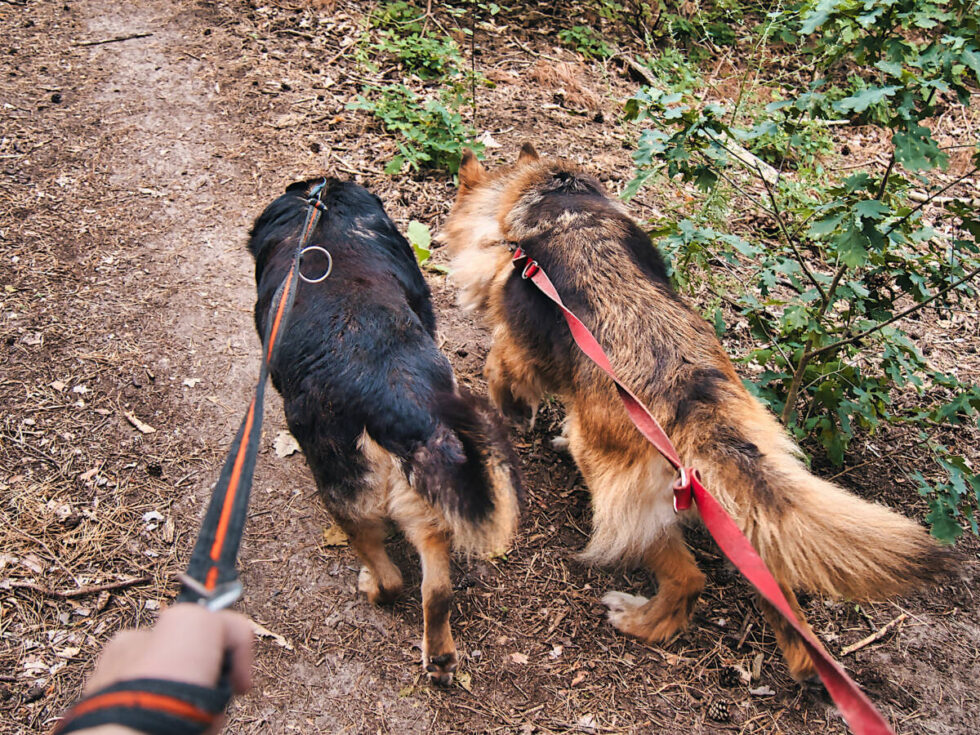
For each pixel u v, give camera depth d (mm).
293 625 3234
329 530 3625
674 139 3771
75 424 3883
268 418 4109
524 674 3170
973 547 3992
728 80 8039
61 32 6859
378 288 3166
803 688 3193
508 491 2795
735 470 2787
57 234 4938
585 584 3580
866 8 3301
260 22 7297
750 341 4992
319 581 3410
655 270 3607
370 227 3541
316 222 3461
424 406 2787
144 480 3709
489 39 7852
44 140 5629
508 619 3381
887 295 5555
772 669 3295
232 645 709
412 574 3484
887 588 2682
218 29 7121
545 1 8578
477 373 4566
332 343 2891
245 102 6301
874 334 4316
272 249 3537
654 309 3281
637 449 3068
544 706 3064
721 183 6105
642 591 3598
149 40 6895
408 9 7688
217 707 627
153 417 4004
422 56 7074
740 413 2971
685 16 8789
